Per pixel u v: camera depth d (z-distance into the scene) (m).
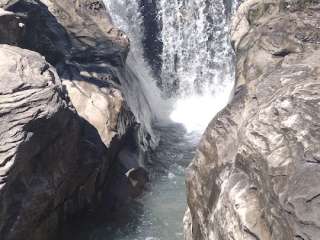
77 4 14.81
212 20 17.05
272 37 9.30
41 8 13.15
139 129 12.13
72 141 9.31
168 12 17.12
